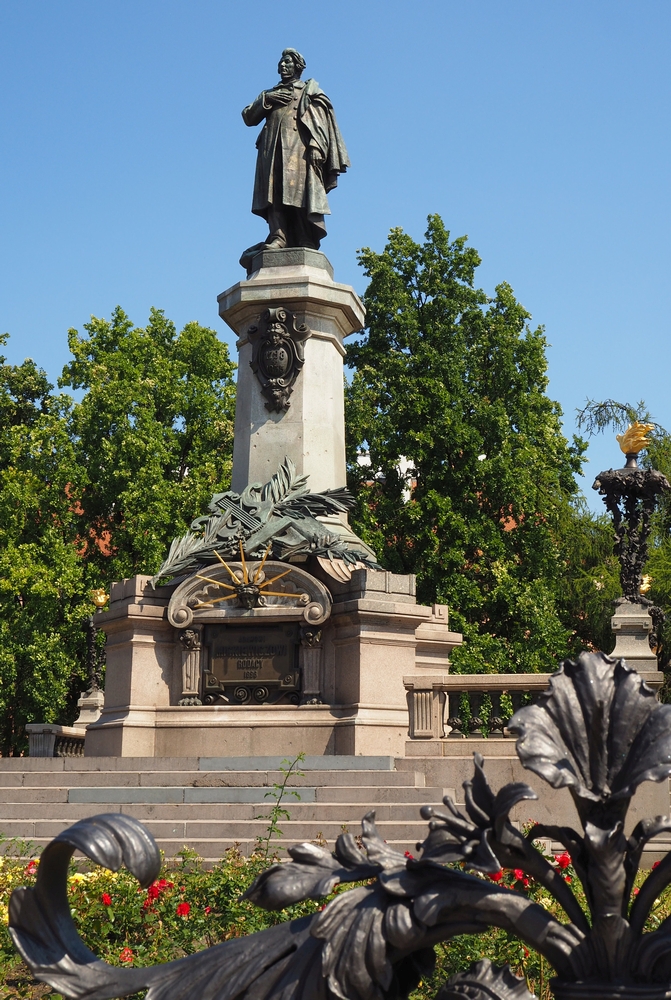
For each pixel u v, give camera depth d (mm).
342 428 20422
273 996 2570
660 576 35469
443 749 16094
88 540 36469
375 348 36719
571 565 39188
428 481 34844
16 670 34062
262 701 18156
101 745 18453
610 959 2420
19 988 7539
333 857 2707
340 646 17969
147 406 36594
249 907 8680
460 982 2541
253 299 20000
